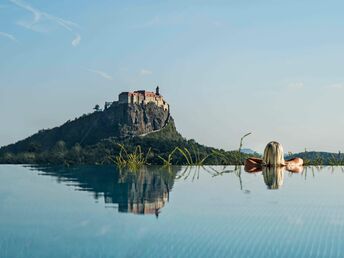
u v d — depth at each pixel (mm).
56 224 5465
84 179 12266
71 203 7281
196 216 6148
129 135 152125
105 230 5133
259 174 14820
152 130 161750
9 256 4016
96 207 6832
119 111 159750
